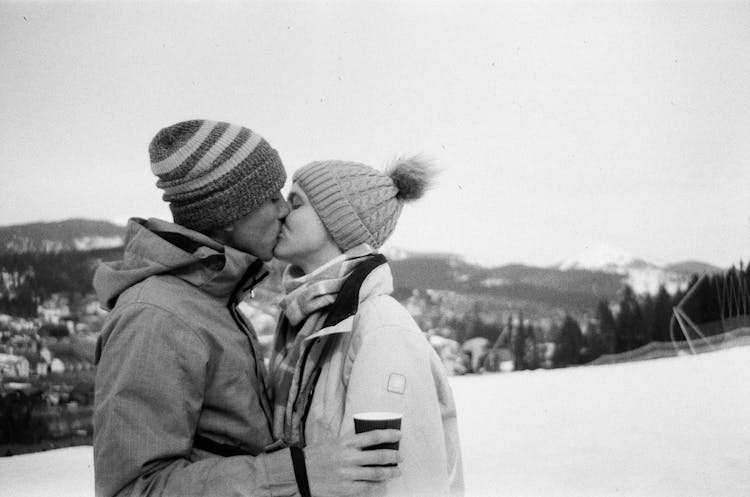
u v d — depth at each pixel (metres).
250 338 1.50
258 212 1.53
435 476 1.40
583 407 4.46
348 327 1.41
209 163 1.45
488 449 3.62
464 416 4.43
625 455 3.38
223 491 1.21
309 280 1.55
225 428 1.40
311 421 1.46
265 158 1.51
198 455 1.38
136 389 1.26
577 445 3.62
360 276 1.50
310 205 1.64
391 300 1.53
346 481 1.18
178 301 1.37
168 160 1.46
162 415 1.28
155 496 1.22
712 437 3.72
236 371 1.41
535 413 4.38
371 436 1.20
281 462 1.21
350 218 1.61
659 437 3.75
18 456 4.20
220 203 1.46
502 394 5.03
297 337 1.49
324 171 1.65
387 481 1.34
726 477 3.06
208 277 1.44
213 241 1.46
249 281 1.55
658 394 4.80
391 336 1.43
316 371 1.49
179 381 1.30
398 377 1.40
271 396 1.58
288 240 1.62
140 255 1.43
